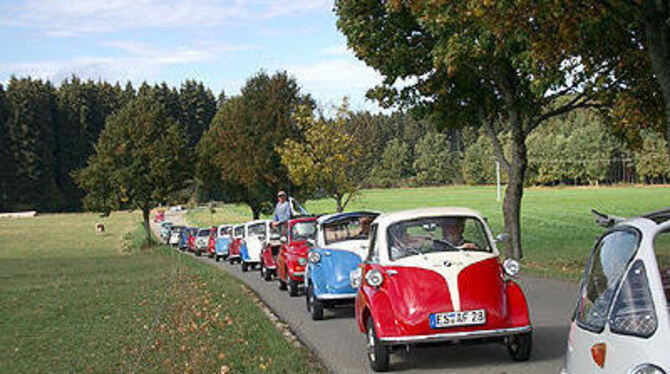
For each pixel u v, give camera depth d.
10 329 15.88
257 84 55.19
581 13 14.23
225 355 9.92
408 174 177.00
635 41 18.61
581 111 150.25
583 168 142.25
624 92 19.59
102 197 66.88
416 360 9.32
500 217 70.62
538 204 88.44
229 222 96.12
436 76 23.12
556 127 154.50
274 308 15.99
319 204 113.62
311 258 13.55
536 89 15.23
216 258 42.09
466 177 167.62
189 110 195.62
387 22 22.11
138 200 66.94
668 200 87.06
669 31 14.53
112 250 68.50
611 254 4.91
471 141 177.12
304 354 9.96
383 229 9.27
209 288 20.78
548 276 19.02
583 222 57.91
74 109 166.12
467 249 9.09
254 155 53.03
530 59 15.59
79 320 16.59
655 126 20.34
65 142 163.00
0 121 149.12
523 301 8.65
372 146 38.38
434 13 15.09
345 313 14.59
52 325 16.09
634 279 4.43
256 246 29.14
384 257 9.00
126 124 67.50
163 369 9.34
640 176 141.12
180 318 14.38
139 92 188.00
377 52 22.45
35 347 13.06
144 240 68.75
